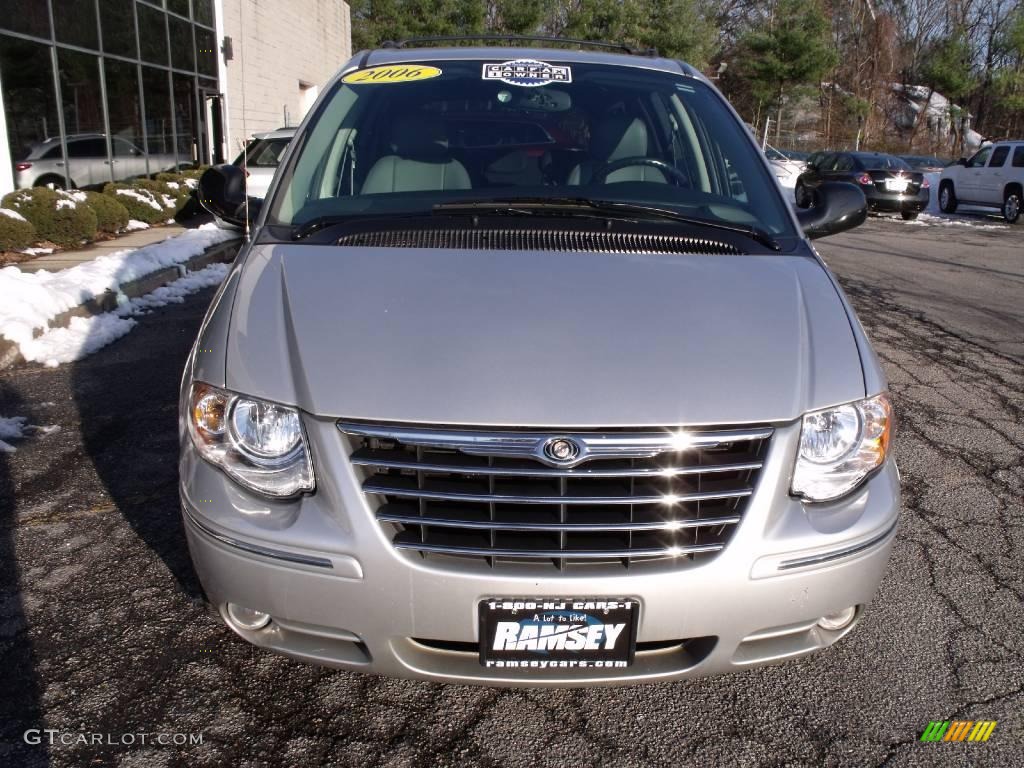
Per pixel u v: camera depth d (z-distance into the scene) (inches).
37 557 125.9
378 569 78.6
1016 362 253.0
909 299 346.3
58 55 463.8
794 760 90.5
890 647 110.3
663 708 97.9
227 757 88.3
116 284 282.0
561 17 1333.7
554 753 90.5
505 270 96.0
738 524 80.4
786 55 1487.5
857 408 86.1
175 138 629.3
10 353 217.6
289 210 114.3
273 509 81.6
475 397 79.4
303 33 917.2
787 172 969.5
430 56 141.2
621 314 89.3
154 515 138.9
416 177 120.8
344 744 90.7
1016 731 95.3
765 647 86.2
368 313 88.4
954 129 1822.1
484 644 80.4
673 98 134.8
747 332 89.1
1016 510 152.2
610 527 78.4
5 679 99.3
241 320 90.5
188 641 106.8
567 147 125.9
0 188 410.6
